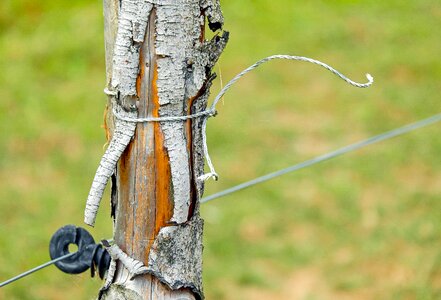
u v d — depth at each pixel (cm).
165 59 383
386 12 1848
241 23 1773
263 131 1350
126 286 411
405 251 1016
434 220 1075
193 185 406
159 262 408
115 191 418
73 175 1212
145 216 405
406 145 1284
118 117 395
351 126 1374
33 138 1320
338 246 1040
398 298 927
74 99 1458
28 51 1641
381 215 1096
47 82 1536
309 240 1052
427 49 1667
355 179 1197
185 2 379
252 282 972
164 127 394
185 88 390
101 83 1532
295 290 961
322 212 1112
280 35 1730
